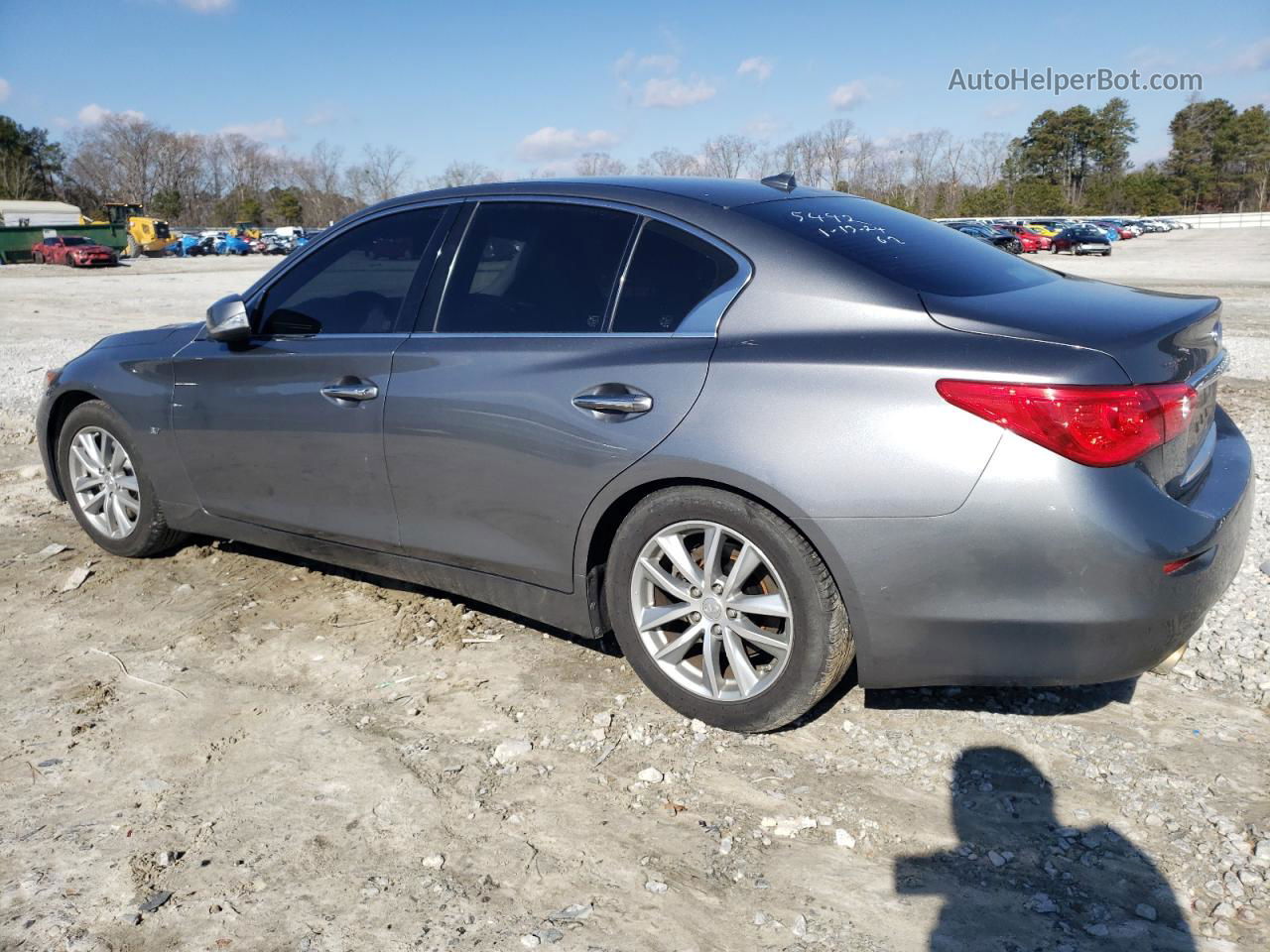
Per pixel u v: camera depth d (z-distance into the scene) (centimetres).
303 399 361
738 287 285
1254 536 448
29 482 589
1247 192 10725
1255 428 684
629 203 313
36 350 1245
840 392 258
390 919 223
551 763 284
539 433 303
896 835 249
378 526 354
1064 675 253
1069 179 10756
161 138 11631
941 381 248
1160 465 254
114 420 428
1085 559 241
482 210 342
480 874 238
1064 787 266
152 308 2025
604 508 296
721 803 263
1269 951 207
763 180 344
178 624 383
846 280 274
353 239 371
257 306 389
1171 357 259
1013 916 220
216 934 219
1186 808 255
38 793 273
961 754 283
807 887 231
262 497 386
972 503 245
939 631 256
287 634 373
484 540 328
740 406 269
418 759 287
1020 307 269
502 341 319
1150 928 215
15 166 10100
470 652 354
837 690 319
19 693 331
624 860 241
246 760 289
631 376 288
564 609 320
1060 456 239
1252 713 301
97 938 218
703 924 220
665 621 299
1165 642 253
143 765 287
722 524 279
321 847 249
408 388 333
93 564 446
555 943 214
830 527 258
